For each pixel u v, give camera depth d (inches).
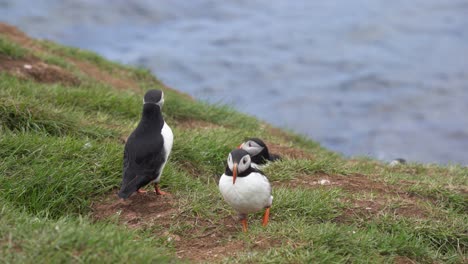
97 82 692.1
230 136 554.9
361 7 1875.0
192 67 1374.3
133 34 1529.3
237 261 339.0
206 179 483.8
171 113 621.6
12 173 415.5
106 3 1642.5
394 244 375.9
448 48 1561.3
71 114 509.7
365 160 607.8
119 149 454.3
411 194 458.9
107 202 411.5
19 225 329.1
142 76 802.8
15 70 632.4
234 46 1519.4
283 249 345.7
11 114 481.4
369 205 428.8
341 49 1546.5
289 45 1553.9
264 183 361.4
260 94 1277.1
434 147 1074.1
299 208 412.5
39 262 301.6
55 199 406.3
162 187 434.6
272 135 650.2
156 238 374.9
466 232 410.3
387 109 1225.4
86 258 308.0
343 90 1310.3
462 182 492.7
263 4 1871.3
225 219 399.5
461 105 1250.0
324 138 1095.6
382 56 1503.4
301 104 1235.2
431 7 1876.2
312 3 1911.9
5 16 1510.8
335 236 363.3
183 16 1695.4
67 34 1467.8
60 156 435.8
